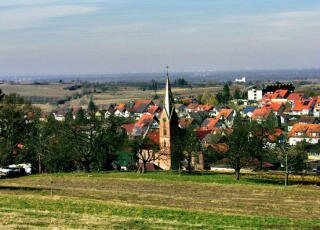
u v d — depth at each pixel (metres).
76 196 71.56
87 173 103.38
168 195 74.06
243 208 63.72
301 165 103.88
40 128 114.44
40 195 71.00
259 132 113.62
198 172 106.06
